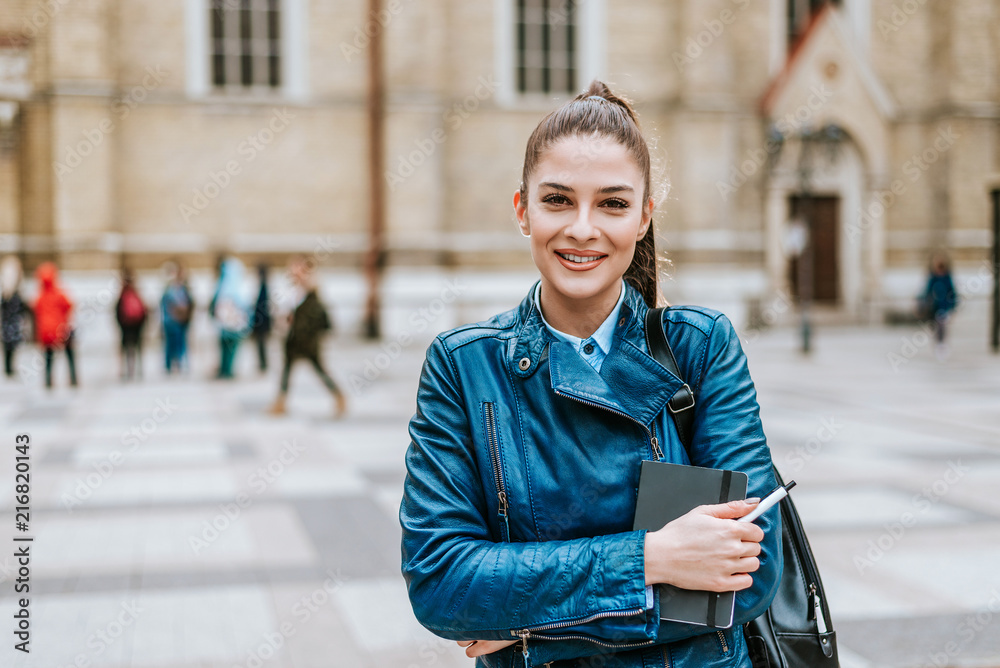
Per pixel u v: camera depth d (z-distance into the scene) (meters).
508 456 1.56
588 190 1.54
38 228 19.94
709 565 1.39
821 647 1.79
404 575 1.54
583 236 1.53
